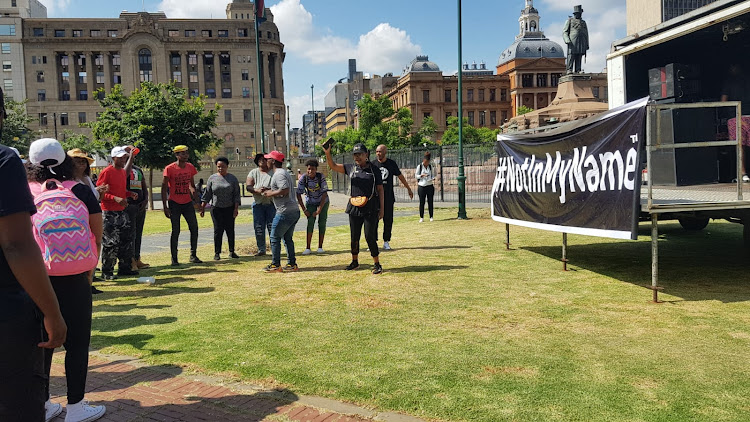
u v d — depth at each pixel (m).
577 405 3.04
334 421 2.97
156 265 8.98
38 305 1.90
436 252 8.92
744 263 7.08
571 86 21.19
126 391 3.51
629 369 3.56
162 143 26.03
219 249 9.38
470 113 108.00
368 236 7.13
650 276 6.49
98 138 26.92
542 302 5.43
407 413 3.02
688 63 7.98
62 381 3.81
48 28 93.06
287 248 7.86
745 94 7.40
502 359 3.82
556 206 6.66
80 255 3.04
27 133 41.97
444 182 24.92
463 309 5.24
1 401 1.88
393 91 119.06
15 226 1.82
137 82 94.62
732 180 7.33
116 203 7.65
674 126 6.97
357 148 7.11
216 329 4.82
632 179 5.14
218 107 27.94
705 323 4.54
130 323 5.16
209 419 3.06
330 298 5.89
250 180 9.56
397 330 4.61
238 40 97.81
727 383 3.29
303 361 3.91
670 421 2.81
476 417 2.93
